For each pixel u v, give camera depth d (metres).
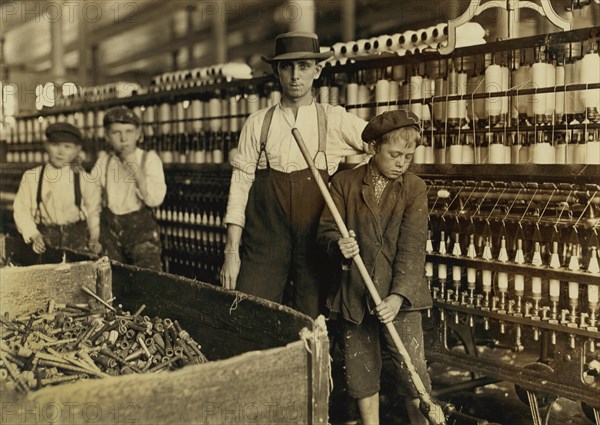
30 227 4.52
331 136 3.22
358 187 2.77
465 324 3.12
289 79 3.16
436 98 3.39
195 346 2.49
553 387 2.71
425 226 2.70
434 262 3.14
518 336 2.86
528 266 2.77
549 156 3.06
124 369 2.28
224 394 1.69
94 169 4.71
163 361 2.39
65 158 4.64
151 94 5.92
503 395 3.65
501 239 2.91
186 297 2.67
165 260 5.68
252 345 2.33
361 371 2.77
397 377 2.72
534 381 2.77
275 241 3.26
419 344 2.73
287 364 1.82
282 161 3.21
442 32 3.85
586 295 2.68
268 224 3.26
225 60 8.78
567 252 2.77
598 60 2.86
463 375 4.03
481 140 3.53
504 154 3.30
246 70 5.80
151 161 4.65
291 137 3.20
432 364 4.26
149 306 2.90
